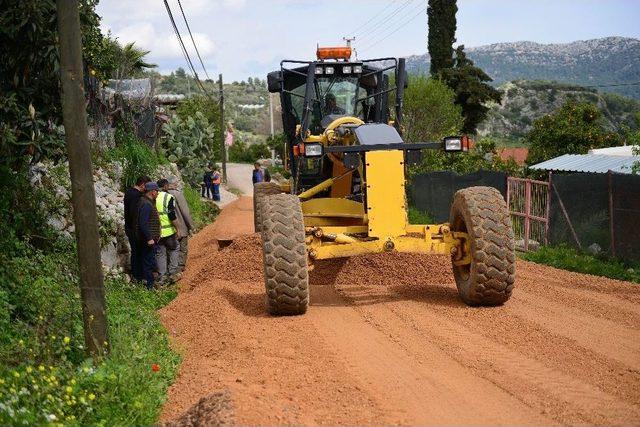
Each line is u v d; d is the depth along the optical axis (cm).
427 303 920
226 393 589
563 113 3225
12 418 527
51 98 941
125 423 589
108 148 1823
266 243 846
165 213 1230
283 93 1152
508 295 877
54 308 798
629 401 550
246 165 7744
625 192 1273
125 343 739
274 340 756
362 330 791
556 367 637
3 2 881
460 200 893
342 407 554
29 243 981
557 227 1493
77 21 703
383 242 875
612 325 808
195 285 1176
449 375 624
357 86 1131
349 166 902
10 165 985
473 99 4609
